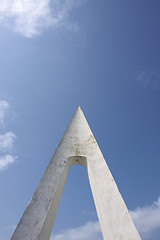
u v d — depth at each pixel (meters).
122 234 5.41
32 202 6.11
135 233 5.34
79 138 8.45
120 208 5.95
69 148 8.01
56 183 6.71
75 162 8.15
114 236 5.41
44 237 5.87
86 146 8.10
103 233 6.35
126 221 5.64
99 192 6.47
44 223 5.73
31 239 5.33
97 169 7.14
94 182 6.88
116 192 6.33
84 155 7.74
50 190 6.49
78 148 8.03
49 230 6.38
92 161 7.46
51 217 6.43
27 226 5.57
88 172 7.81
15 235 5.36
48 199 6.24
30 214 5.83
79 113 9.70
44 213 5.89
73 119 9.36
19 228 5.51
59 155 7.69
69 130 8.77
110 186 6.52
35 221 5.70
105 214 5.94
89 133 8.61
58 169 7.18
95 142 8.17
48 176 6.90
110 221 5.71
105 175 6.87
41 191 6.43
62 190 7.50
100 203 6.36
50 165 7.28
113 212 5.89
